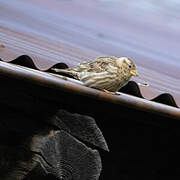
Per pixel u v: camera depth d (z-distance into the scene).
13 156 6.18
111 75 7.09
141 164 7.76
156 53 11.59
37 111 6.38
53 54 8.11
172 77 9.25
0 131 6.34
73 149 6.20
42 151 6.10
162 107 6.37
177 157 7.75
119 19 13.70
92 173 6.20
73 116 6.25
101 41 11.20
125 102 6.30
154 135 7.66
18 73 5.99
